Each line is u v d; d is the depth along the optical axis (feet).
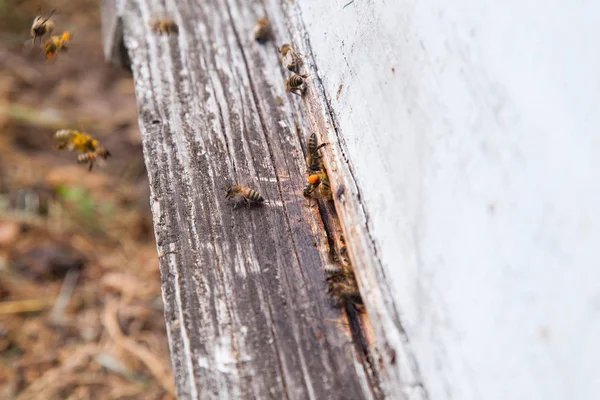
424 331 1.45
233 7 1.92
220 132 1.75
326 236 1.64
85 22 4.48
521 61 1.33
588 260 1.19
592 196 1.18
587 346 1.20
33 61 4.18
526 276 1.33
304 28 1.78
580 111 1.20
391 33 1.51
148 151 1.74
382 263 1.53
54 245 3.22
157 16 1.92
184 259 1.62
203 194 1.68
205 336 1.56
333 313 1.57
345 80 1.63
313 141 1.68
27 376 2.75
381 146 1.53
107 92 4.07
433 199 1.43
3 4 4.44
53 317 2.96
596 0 1.18
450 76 1.40
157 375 2.75
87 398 2.69
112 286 3.09
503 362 1.35
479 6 1.37
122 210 3.44
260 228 1.65
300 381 1.53
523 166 1.32
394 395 1.48
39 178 3.52
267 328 1.56
